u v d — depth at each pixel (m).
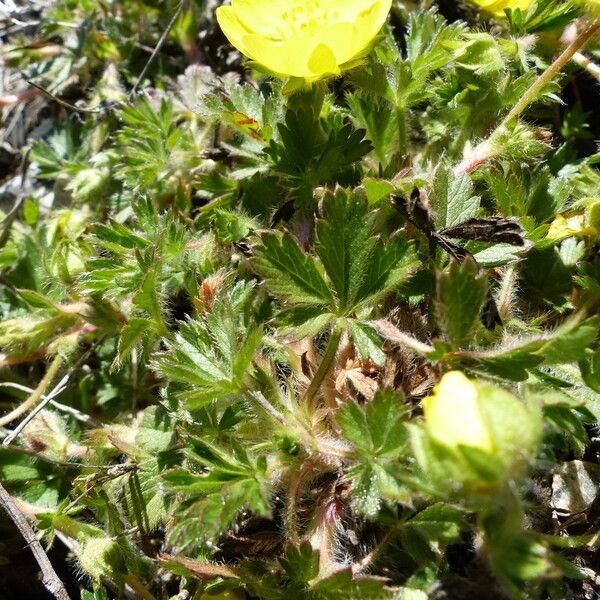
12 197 0.14
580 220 0.09
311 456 0.08
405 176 0.10
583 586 0.09
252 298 0.10
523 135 0.10
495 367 0.07
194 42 0.14
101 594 0.09
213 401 0.09
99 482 0.10
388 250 0.08
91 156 0.14
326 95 0.11
